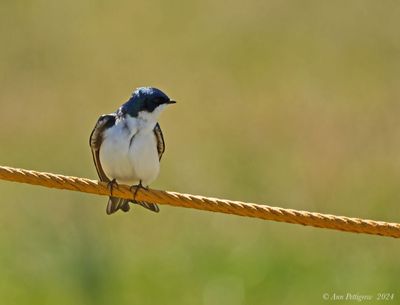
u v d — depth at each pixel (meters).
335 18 24.61
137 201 10.72
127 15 24.47
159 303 14.54
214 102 20.39
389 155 18.11
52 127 19.12
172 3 25.16
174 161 17.73
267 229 15.70
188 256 15.20
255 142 18.69
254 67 22.36
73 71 21.58
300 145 18.56
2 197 16.41
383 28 23.94
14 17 24.22
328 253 15.23
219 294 14.55
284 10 25.05
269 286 14.79
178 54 22.78
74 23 24.00
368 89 21.22
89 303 14.60
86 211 16.06
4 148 18.48
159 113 10.65
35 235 15.58
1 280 14.59
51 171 18.06
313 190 17.09
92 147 10.77
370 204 16.77
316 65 22.48
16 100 20.11
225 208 9.20
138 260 15.08
